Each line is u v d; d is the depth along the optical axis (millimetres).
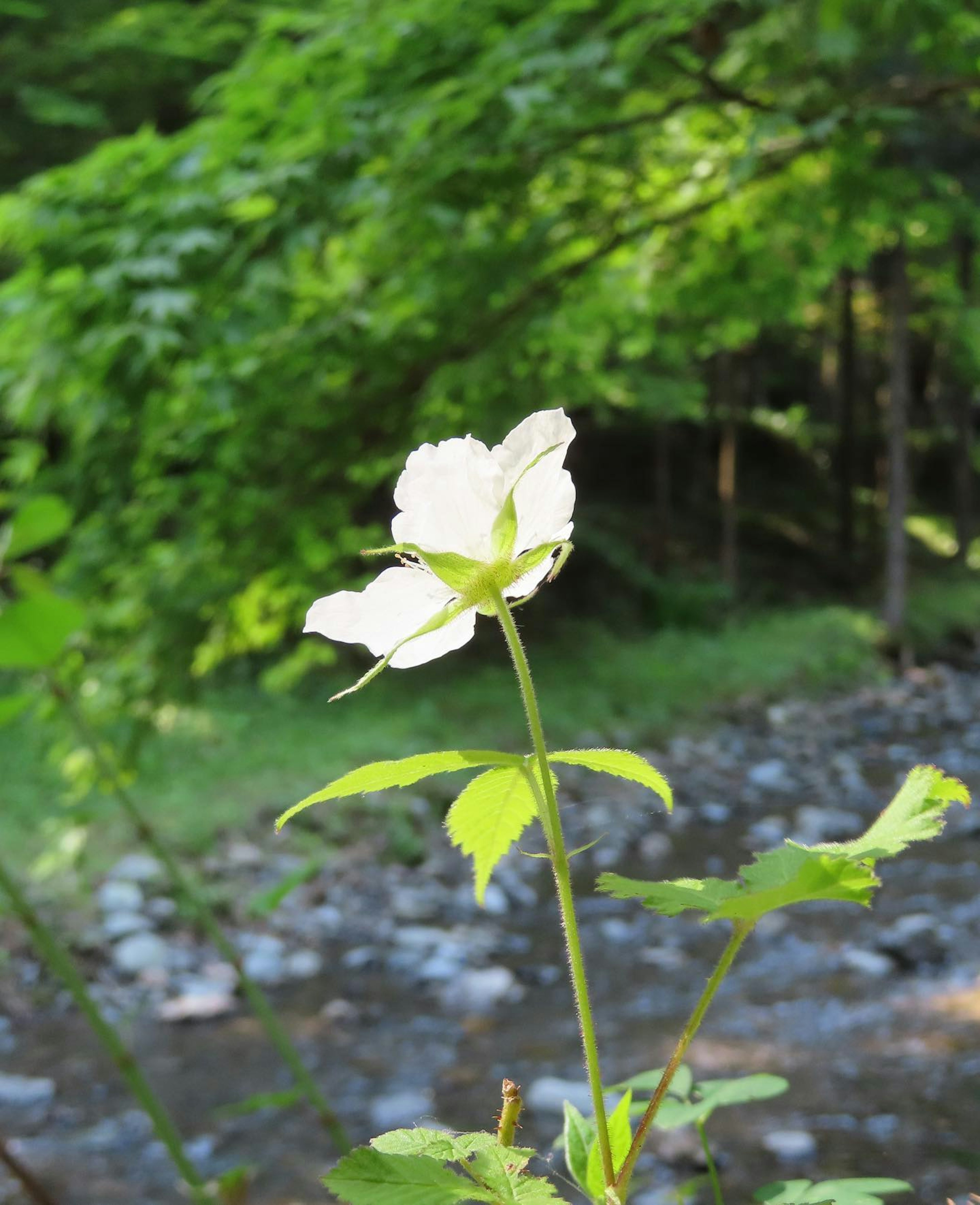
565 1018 4688
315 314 4418
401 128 3977
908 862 6453
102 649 4402
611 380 6016
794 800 8469
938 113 5051
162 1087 4145
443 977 5195
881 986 4746
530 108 3812
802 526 20828
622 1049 4320
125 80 11648
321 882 6469
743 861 6891
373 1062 4328
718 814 7980
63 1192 3408
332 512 4805
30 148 11836
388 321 4379
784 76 4422
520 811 725
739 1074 3980
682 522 19594
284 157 3982
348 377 4629
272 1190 3402
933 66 4156
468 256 4402
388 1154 605
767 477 22000
